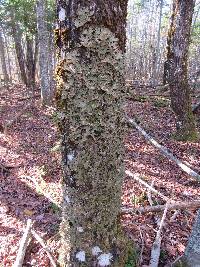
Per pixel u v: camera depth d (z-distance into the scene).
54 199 6.78
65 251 3.65
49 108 15.37
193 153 9.43
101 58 2.98
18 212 6.36
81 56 2.98
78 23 2.91
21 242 4.93
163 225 5.42
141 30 45.41
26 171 8.45
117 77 3.09
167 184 7.36
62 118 3.21
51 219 5.93
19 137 11.43
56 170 8.38
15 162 9.12
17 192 7.36
